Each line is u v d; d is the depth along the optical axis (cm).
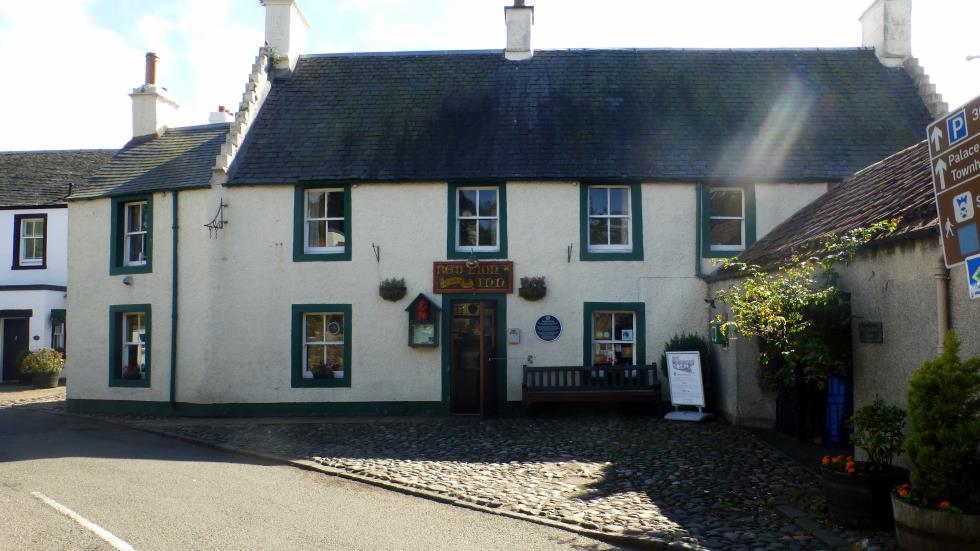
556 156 1450
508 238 1421
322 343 1449
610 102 1577
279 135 1536
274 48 1697
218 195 1445
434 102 1597
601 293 1412
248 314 1438
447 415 1405
